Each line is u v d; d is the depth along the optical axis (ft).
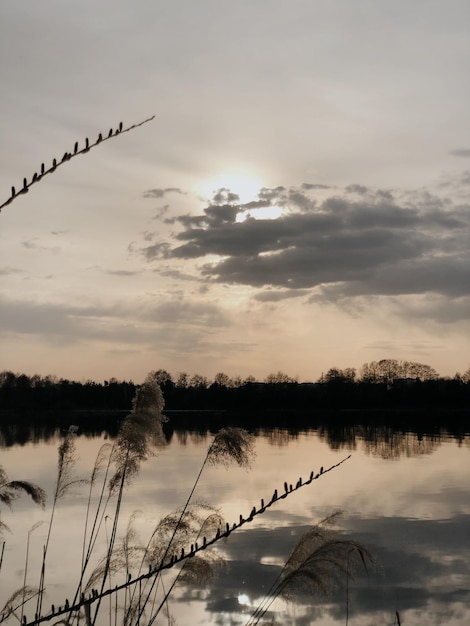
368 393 472.44
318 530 18.20
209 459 19.75
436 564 52.85
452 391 469.57
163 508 73.15
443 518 71.51
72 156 8.29
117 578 40.57
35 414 333.01
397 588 46.65
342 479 104.42
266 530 64.08
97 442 168.55
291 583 17.57
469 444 181.27
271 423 313.32
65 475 21.75
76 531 61.05
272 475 107.65
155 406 20.80
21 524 64.23
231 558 53.47
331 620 40.50
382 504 80.48
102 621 27.53
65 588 43.83
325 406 458.50
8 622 30.68
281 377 467.93
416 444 181.98
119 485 20.56
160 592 41.83
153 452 20.94
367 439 204.13
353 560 17.80
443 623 40.06
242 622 38.83
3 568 48.93
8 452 147.95
